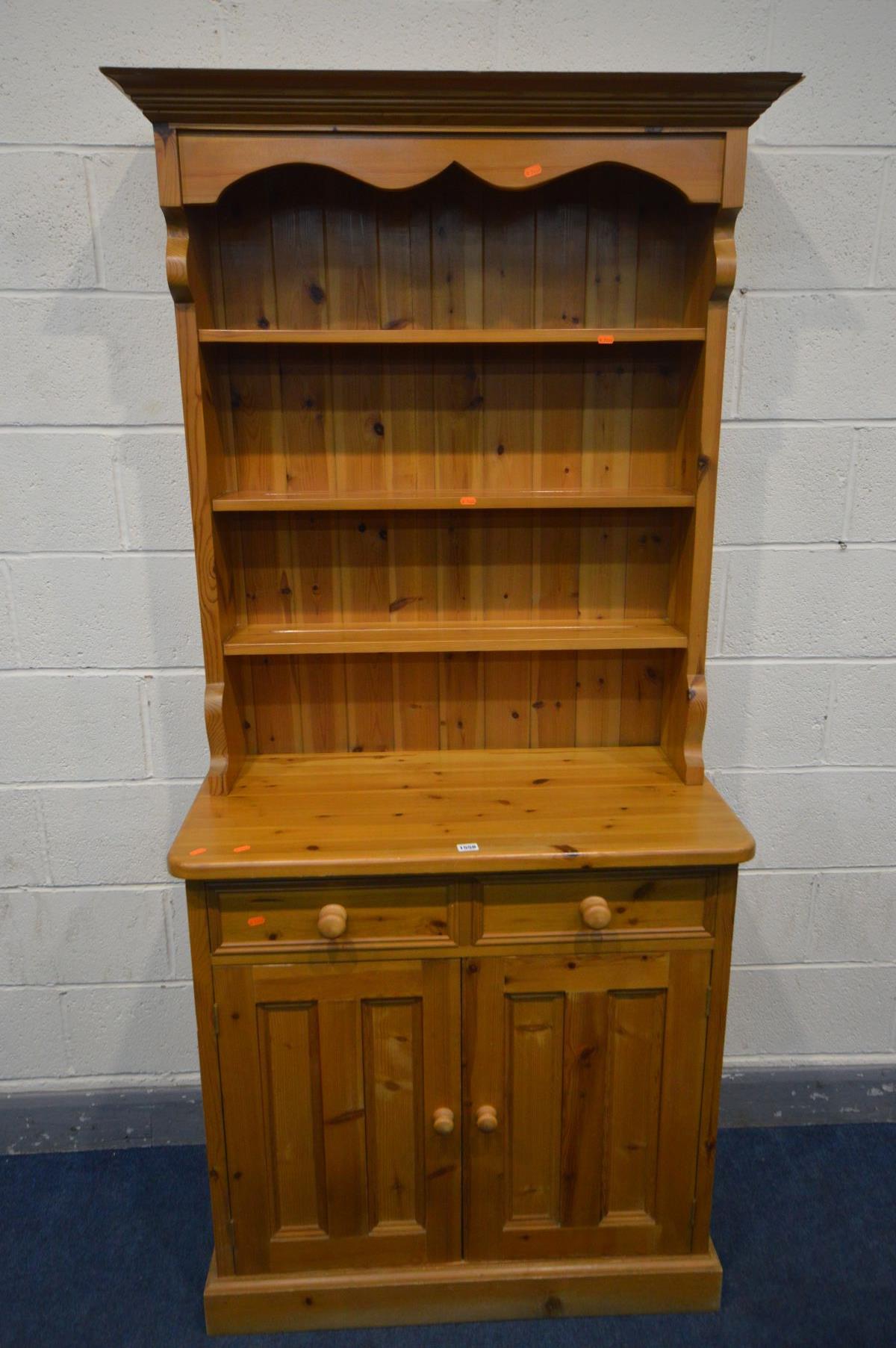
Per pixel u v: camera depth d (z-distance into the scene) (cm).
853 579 172
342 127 125
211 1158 143
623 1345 148
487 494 149
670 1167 148
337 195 145
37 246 152
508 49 149
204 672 167
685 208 148
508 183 129
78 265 153
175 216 127
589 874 136
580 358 154
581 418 157
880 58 151
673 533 161
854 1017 194
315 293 149
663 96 123
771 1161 184
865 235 157
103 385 158
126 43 146
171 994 186
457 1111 144
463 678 168
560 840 134
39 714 171
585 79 120
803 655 176
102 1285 158
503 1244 151
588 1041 143
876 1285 157
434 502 141
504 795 151
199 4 145
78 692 171
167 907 182
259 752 170
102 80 146
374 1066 142
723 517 169
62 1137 188
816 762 181
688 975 141
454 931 137
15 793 174
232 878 129
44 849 177
